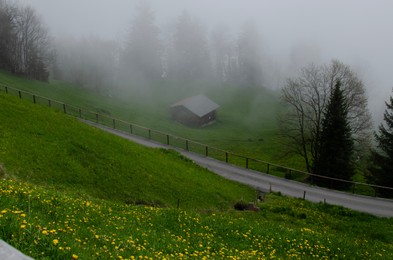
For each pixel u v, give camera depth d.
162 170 36.75
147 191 31.05
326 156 62.09
